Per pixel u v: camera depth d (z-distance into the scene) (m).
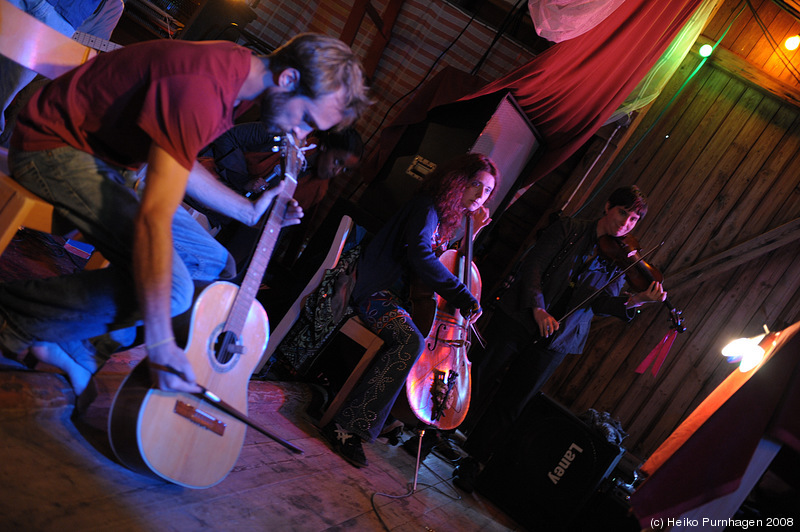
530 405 3.48
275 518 1.90
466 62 4.91
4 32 1.85
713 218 5.74
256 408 2.67
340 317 2.88
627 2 3.64
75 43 1.98
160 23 4.96
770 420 1.85
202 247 1.92
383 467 3.03
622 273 3.73
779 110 5.72
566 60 3.80
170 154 1.45
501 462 3.45
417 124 4.16
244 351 1.86
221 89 1.50
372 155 4.59
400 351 2.87
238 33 4.48
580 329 3.71
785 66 5.69
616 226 3.65
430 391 3.08
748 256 5.55
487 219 3.55
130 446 1.61
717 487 1.87
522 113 4.04
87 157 1.60
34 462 1.51
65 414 1.78
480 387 3.75
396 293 3.11
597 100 4.16
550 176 5.22
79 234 1.87
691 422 2.32
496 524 3.18
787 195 5.63
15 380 1.67
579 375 5.86
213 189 1.98
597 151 4.99
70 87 1.55
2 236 1.58
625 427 5.68
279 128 1.66
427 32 4.92
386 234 2.94
